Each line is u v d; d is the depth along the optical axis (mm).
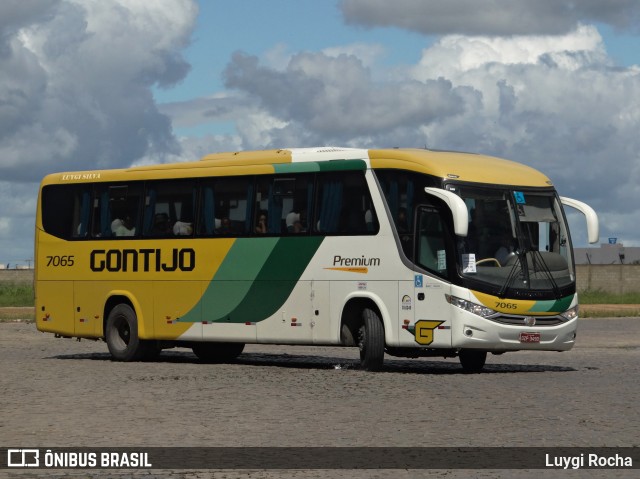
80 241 28531
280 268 25078
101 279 28078
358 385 20828
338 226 24219
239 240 25797
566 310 23359
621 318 50688
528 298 22859
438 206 22844
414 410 16828
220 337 26062
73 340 37062
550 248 23625
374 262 23609
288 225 25047
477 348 22609
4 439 13953
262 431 14617
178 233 26859
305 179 24859
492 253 22875
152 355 28031
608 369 24953
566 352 31406
